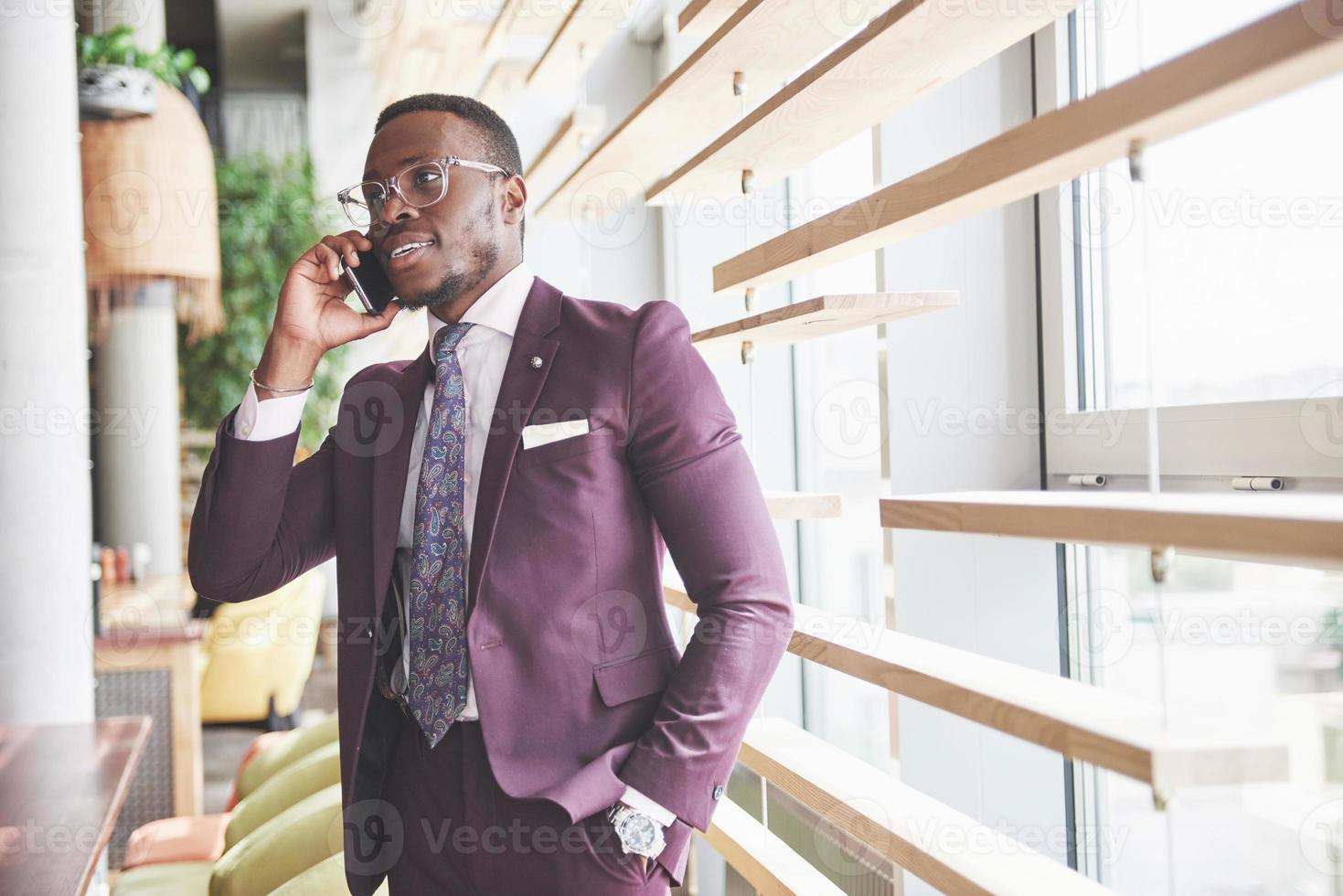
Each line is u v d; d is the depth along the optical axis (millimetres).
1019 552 1936
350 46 7574
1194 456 1521
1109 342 1824
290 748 2914
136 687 4246
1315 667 1369
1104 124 842
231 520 1513
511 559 1347
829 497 1848
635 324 1418
